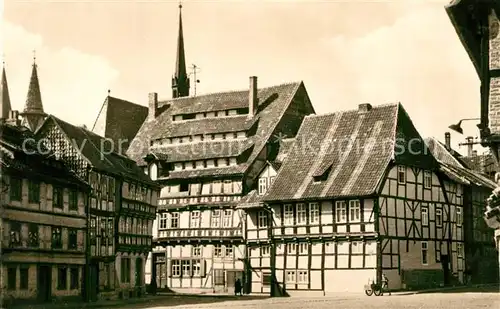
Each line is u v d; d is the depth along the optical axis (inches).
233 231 2420.0
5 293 1476.4
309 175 2201.0
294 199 2155.5
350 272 2048.5
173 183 2593.5
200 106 2746.1
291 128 2600.9
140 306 1611.7
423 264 2149.4
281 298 1963.6
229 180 2470.5
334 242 2090.3
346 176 2108.8
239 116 2650.1
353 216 2060.8
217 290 2427.4
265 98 2672.2
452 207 2310.5
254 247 2319.1
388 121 2172.7
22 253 1549.0
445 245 2251.5
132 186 2133.4
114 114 2903.5
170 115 2815.0
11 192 1520.7
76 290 1775.3
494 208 909.2
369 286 1953.7
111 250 1979.6
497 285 2281.0
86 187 1831.9
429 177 2217.0
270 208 2241.6
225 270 2423.7
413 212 2137.1
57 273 1691.7
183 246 2527.1
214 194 2490.2
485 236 2541.8
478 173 2758.4
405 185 2119.8
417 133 2230.6
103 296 1914.4
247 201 2347.4
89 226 1847.9
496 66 870.4
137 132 2933.1
